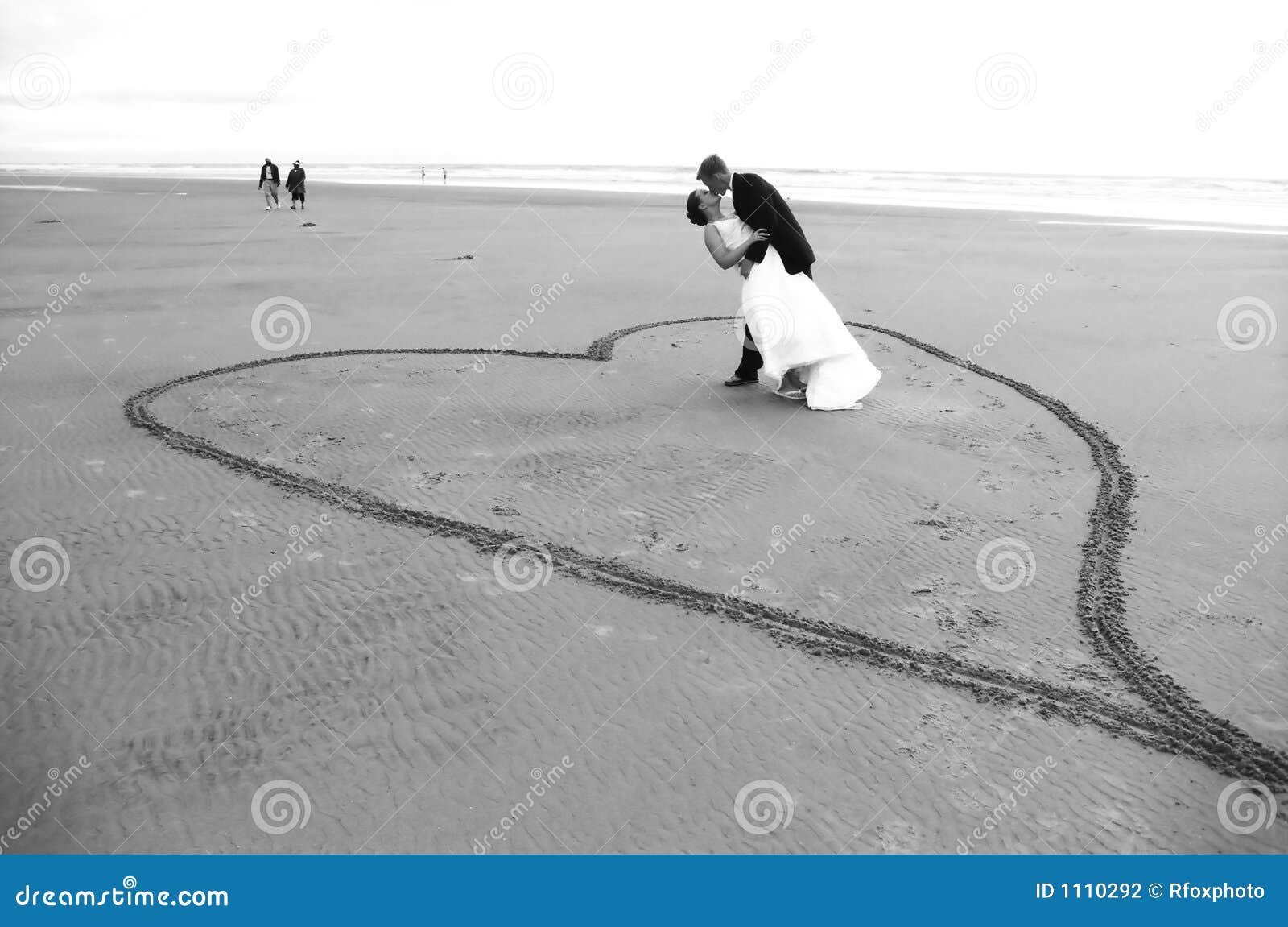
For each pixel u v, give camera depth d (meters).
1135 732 4.78
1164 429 9.05
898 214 35.31
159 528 7.00
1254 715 4.89
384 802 4.34
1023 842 4.12
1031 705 5.00
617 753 4.65
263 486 7.74
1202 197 50.03
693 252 22.27
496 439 8.80
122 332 13.10
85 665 5.31
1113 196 50.84
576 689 5.14
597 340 12.57
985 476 7.97
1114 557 6.57
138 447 8.54
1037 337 12.70
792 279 9.40
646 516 7.21
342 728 4.82
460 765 4.57
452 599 6.04
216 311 14.73
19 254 22.05
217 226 30.06
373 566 6.46
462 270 19.30
